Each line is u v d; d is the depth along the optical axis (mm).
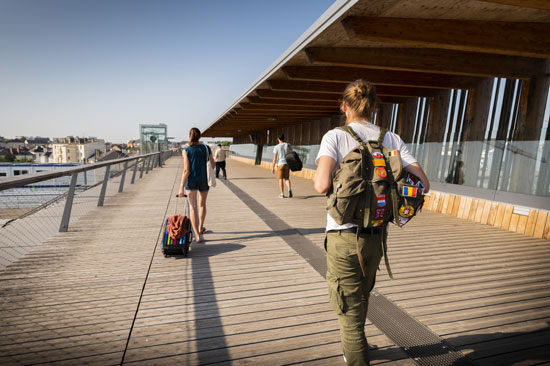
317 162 1600
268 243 4402
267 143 25109
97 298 2748
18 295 2773
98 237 4539
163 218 5773
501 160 5668
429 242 4566
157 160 20125
